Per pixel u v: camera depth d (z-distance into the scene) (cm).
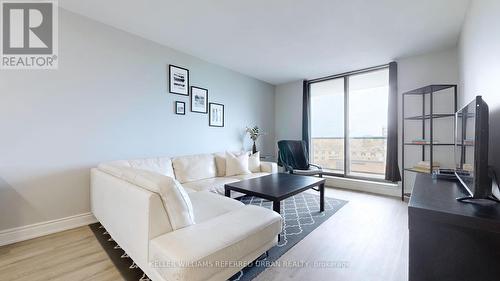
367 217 260
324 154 473
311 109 491
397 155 357
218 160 347
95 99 248
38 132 213
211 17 240
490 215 95
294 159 431
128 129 276
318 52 334
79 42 236
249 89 460
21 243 198
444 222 99
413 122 345
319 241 201
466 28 230
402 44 304
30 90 209
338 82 448
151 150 300
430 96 297
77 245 194
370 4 213
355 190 391
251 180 284
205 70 371
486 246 93
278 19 242
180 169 296
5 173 197
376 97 403
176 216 133
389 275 152
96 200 216
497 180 115
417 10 222
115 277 149
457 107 303
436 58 325
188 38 291
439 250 102
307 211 280
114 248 188
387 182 376
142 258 131
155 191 131
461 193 136
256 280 146
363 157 423
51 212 221
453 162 312
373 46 311
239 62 379
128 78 276
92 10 228
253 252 145
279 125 526
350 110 432
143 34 280
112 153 262
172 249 112
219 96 396
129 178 163
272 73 441
